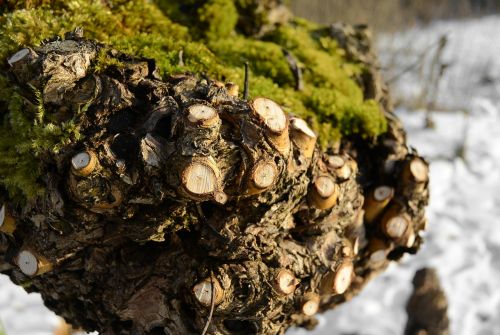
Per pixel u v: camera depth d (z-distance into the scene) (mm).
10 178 562
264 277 565
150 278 575
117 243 572
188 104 534
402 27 2305
